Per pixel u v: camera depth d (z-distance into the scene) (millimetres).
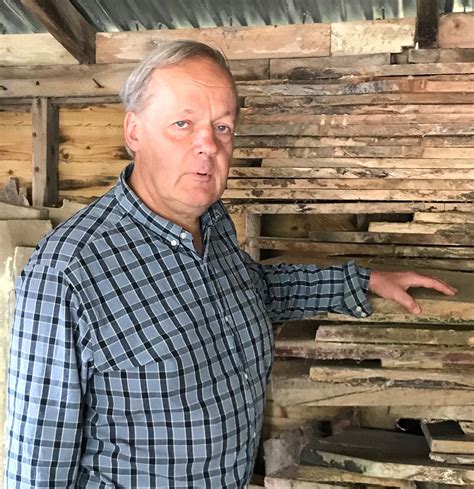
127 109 1407
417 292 2049
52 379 1244
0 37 2666
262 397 1557
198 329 1375
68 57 2648
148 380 1301
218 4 2426
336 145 2326
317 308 1964
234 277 1577
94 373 1292
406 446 2201
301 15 2471
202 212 1450
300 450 2496
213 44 2529
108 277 1306
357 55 2424
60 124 2805
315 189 2373
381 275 1976
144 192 1427
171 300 1357
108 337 1281
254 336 1526
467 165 2246
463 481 1952
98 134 2785
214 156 1381
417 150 2273
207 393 1361
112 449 1312
